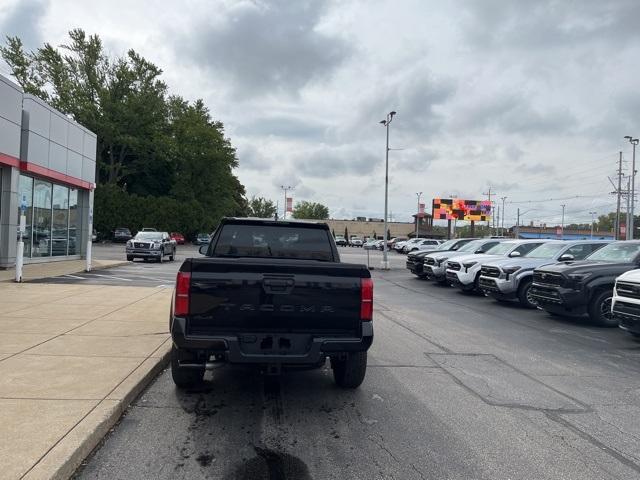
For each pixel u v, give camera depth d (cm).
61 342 767
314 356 523
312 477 398
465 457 440
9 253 1909
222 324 519
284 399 592
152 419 515
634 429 516
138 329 875
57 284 1516
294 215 14062
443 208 7606
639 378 711
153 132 6688
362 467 417
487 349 878
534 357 827
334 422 519
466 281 1691
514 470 417
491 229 12431
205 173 7244
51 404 501
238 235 677
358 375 614
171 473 398
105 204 6012
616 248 1241
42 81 6247
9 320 934
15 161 1902
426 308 1384
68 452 394
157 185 7238
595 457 446
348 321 540
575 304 1121
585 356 844
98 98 6412
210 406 560
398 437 482
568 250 1448
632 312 909
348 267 536
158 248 2903
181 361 537
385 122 3114
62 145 2300
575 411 566
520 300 1416
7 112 1827
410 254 2427
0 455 386
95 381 580
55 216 2375
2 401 507
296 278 527
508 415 548
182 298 511
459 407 571
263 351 522
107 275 1922
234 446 454
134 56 6575
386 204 3073
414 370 727
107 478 388
